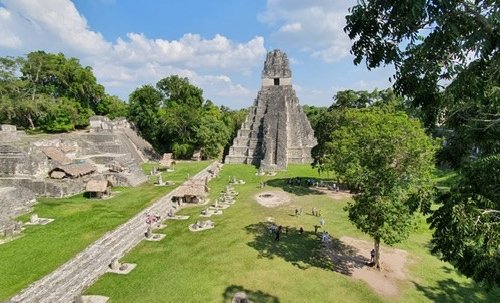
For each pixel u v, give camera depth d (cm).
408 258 2802
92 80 8412
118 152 6284
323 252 2859
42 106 6819
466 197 1016
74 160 5119
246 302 1970
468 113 1482
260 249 2858
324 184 5247
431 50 981
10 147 4272
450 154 1842
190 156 7850
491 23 873
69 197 4125
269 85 7831
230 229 3325
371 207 2389
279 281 2358
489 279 1080
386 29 1060
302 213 3875
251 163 7275
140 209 3662
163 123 7706
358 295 2230
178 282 2322
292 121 7538
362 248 2978
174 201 4231
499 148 1355
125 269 2509
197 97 9331
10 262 2361
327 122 5206
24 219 3269
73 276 2250
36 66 7556
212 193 4794
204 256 2720
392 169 2369
